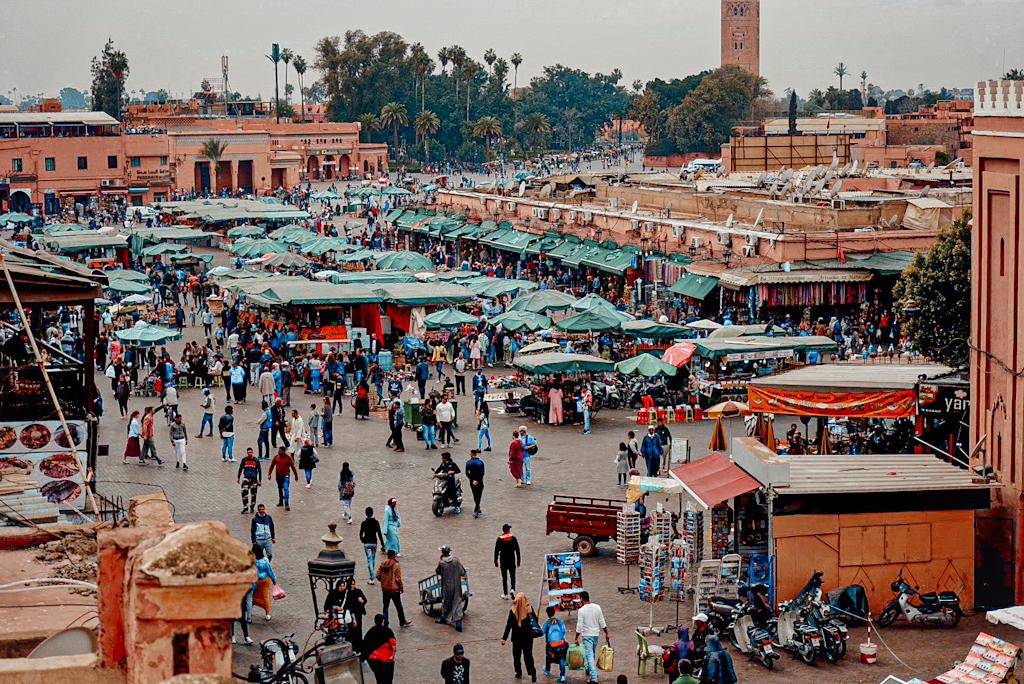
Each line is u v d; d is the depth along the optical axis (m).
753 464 22.94
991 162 24.67
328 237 88.56
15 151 138.38
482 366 49.97
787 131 158.50
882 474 23.52
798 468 23.94
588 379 42.25
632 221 71.62
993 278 24.58
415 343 49.16
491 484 32.31
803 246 57.25
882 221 62.53
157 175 147.62
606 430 39.16
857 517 22.47
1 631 12.59
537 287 61.62
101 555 7.66
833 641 20.62
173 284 69.25
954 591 22.91
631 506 25.67
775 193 73.88
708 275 58.12
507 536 23.48
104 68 189.88
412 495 31.08
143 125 170.38
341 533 27.72
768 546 22.56
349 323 53.03
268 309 55.19
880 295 56.28
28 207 139.50
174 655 6.76
